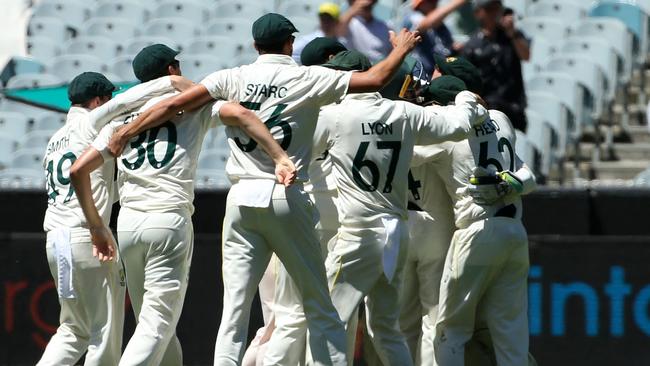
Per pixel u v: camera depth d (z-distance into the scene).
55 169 24.89
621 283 27.42
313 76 22.33
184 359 28.38
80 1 52.56
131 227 23.33
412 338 25.75
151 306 23.31
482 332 25.38
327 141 23.30
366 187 23.05
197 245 28.42
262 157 22.31
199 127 23.61
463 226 24.27
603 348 27.44
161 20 49.03
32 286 28.69
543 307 27.64
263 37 22.64
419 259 25.14
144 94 23.77
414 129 23.16
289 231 22.27
